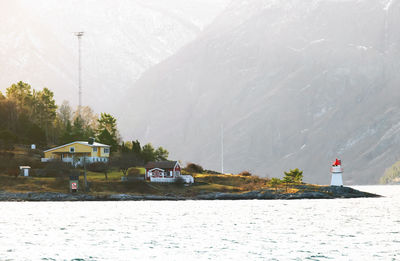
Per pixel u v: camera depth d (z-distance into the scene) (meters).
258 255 168.75
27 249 179.50
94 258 165.00
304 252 173.62
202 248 181.38
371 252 173.25
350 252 173.38
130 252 174.25
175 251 175.88
